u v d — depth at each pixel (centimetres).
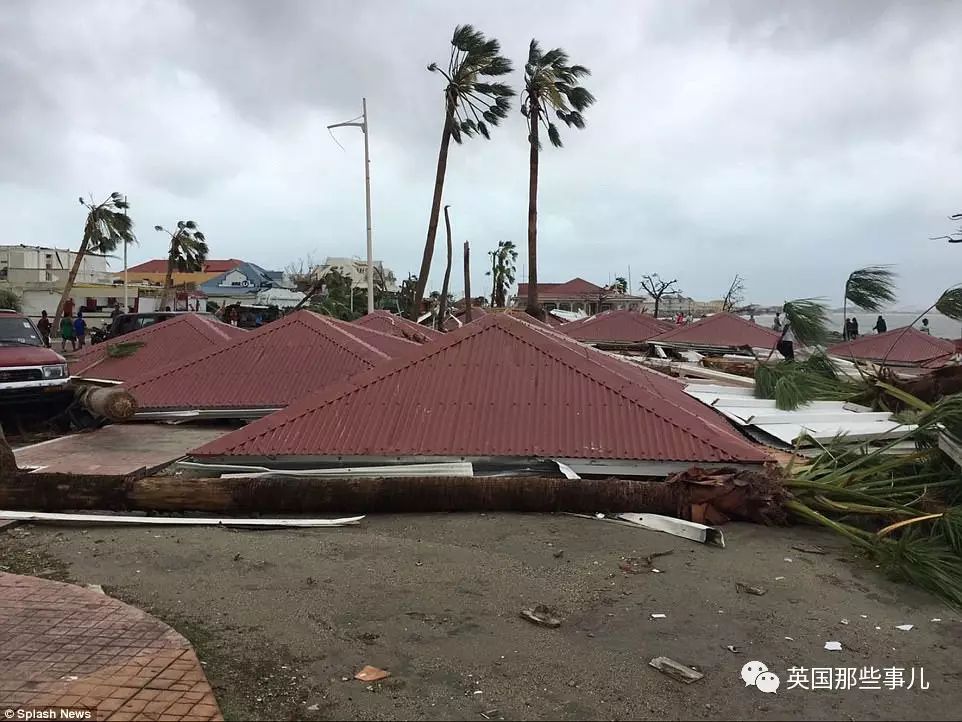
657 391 1084
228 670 426
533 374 933
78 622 474
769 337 2831
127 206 4719
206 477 833
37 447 1135
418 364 955
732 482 729
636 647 465
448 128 3266
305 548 646
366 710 387
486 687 412
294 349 1451
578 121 3697
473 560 617
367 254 3005
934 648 474
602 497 734
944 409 760
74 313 5819
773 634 488
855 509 691
